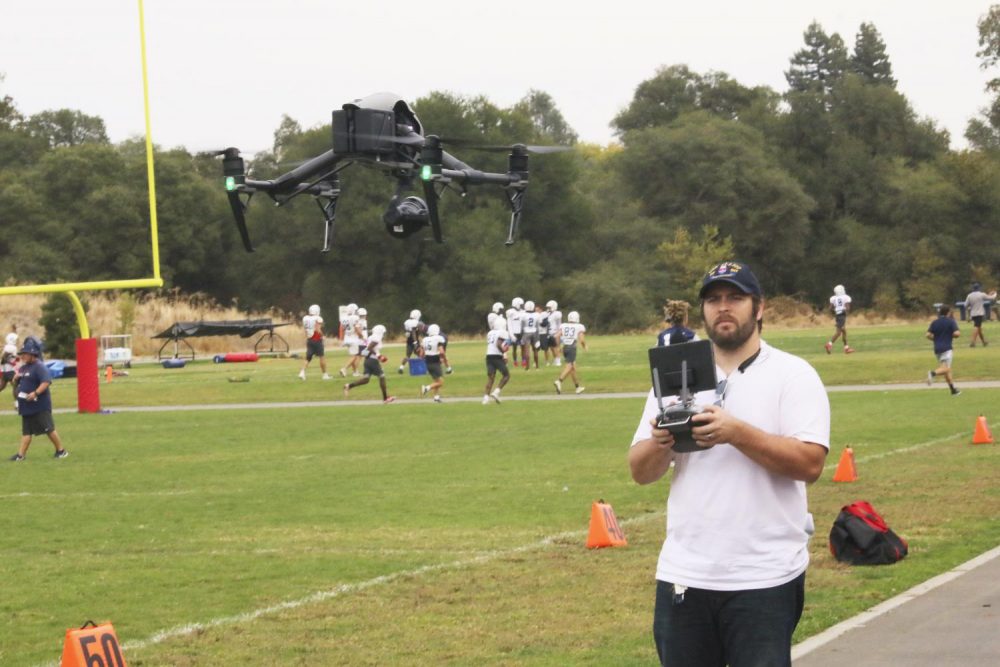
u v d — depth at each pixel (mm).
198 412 32031
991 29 86875
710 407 5023
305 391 37000
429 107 86250
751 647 5055
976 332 42156
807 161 100375
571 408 28953
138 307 69000
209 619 9789
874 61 123312
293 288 91562
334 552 12445
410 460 20156
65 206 77250
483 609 9750
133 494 17266
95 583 11289
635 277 87250
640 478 5371
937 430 21344
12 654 8938
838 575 10438
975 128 106438
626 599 9891
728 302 5301
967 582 9953
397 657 8469
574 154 90625
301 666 8305
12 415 33312
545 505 14922
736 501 5125
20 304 63062
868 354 40375
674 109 109875
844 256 93062
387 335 85125
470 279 83938
